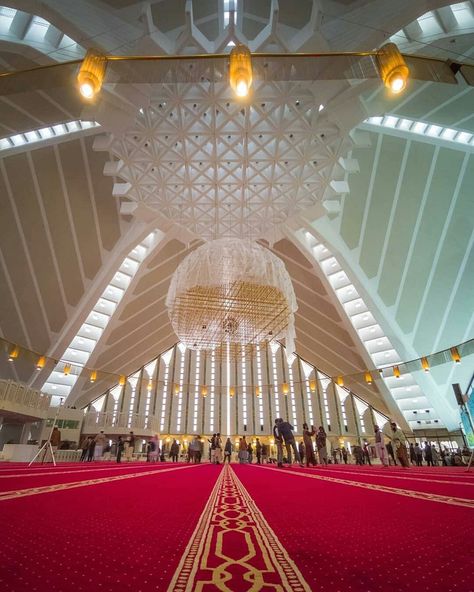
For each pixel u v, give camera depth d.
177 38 8.62
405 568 0.87
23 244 15.78
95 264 18.39
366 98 10.45
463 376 19.09
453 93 11.62
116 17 8.62
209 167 12.11
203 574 0.83
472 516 1.53
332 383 30.14
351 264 18.33
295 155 11.86
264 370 32.03
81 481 3.37
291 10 8.96
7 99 10.41
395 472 6.03
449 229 16.91
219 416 30.47
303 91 9.80
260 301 9.52
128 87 9.14
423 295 18.62
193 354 31.98
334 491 2.77
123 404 27.84
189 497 2.39
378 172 16.38
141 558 0.96
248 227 15.09
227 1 8.98
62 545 1.09
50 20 7.73
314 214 15.55
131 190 13.53
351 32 8.29
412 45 8.97
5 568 0.86
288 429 9.64
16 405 14.47
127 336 22.98
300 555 1.00
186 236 17.03
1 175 13.78
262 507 1.92
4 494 2.20
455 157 15.10
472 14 8.30
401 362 19.94
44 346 18.53
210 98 9.72
